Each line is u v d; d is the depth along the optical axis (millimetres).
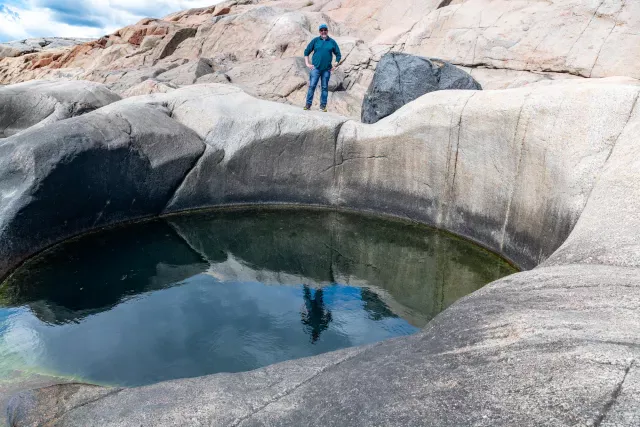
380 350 2830
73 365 3914
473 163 6762
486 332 2418
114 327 4574
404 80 9070
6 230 5801
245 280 5848
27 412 2746
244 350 4195
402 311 5117
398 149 7723
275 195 8484
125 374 3795
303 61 13586
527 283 2969
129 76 16250
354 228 7688
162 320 4746
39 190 6090
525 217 5887
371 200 8234
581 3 10797
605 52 10102
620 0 10297
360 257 6699
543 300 2607
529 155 5742
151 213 7762
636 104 4668
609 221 3645
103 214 7117
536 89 5918
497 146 6301
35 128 6918
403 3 16625
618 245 3184
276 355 4133
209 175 8094
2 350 4133
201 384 2773
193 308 5027
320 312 5031
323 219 8031
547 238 5422
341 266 6402
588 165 4824
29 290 5316
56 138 6398
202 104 8375
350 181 8312
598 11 10469
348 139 8109
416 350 2562
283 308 5113
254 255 6664
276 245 7043
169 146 7645
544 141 5469
